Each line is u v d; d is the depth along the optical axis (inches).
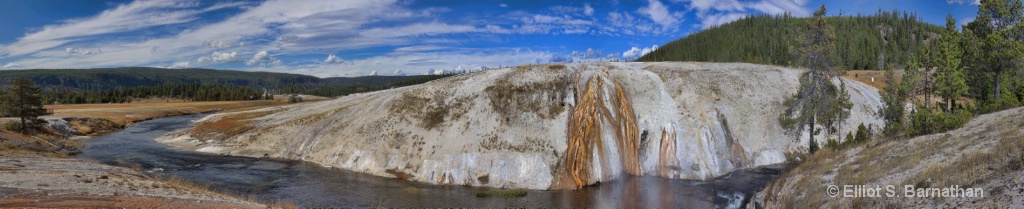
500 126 1670.8
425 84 2230.6
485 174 1487.5
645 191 1369.3
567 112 1711.4
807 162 1290.6
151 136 2677.2
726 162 1601.9
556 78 1891.0
